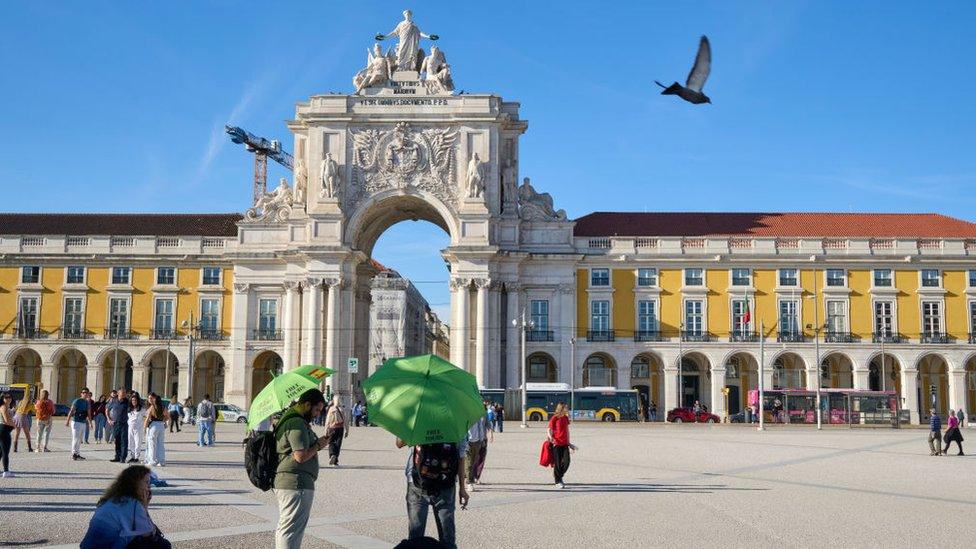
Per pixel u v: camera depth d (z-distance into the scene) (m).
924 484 13.34
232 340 39.16
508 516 9.69
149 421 14.55
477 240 37.72
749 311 36.66
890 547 8.04
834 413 37.00
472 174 37.91
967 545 8.17
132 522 4.95
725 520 9.48
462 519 9.46
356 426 35.56
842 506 10.68
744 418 37.72
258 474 6.29
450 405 6.57
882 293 38.84
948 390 39.28
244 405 38.69
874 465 16.62
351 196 38.47
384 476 13.94
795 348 38.53
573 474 14.38
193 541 7.97
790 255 39.03
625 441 23.67
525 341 37.50
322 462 16.88
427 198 38.28
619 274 39.25
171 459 16.59
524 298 39.00
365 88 39.12
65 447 18.98
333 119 38.50
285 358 38.44
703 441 23.75
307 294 37.97
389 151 38.53
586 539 8.30
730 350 38.69
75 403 15.96
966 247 39.00
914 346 38.53
